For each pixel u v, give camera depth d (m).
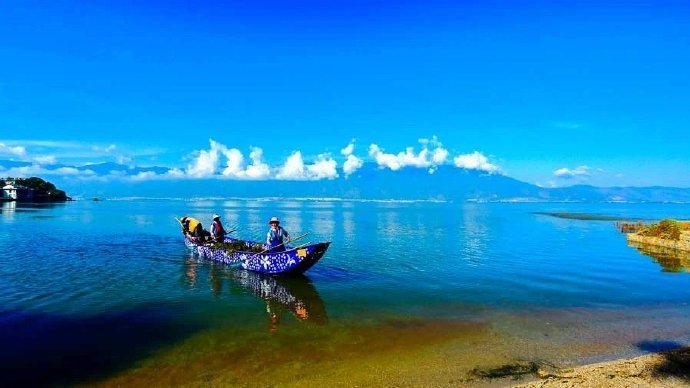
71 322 14.27
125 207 142.12
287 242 23.38
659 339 12.98
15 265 24.56
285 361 11.22
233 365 10.95
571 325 14.26
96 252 30.03
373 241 39.38
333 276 22.22
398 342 12.64
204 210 123.12
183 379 10.12
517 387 9.68
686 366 10.69
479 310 16.02
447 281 21.03
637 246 36.28
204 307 16.28
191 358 11.38
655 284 20.55
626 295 18.33
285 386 9.79
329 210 137.75
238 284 20.23
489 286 19.97
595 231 52.97
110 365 10.92
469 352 11.88
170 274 22.34
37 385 9.85
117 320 14.56
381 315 15.37
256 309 16.06
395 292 18.80
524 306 16.56
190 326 14.03
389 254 30.17
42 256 28.05
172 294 18.19
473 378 10.26
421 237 43.59
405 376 10.35
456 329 13.84
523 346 12.37
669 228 37.72
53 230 46.94
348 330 13.73
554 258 28.84
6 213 80.44
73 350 11.88
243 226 60.53
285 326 14.09
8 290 18.34
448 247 34.75
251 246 25.14
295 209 146.25
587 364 11.14
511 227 60.03
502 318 15.03
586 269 24.55
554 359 11.45
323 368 10.80
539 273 23.20
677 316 15.29
